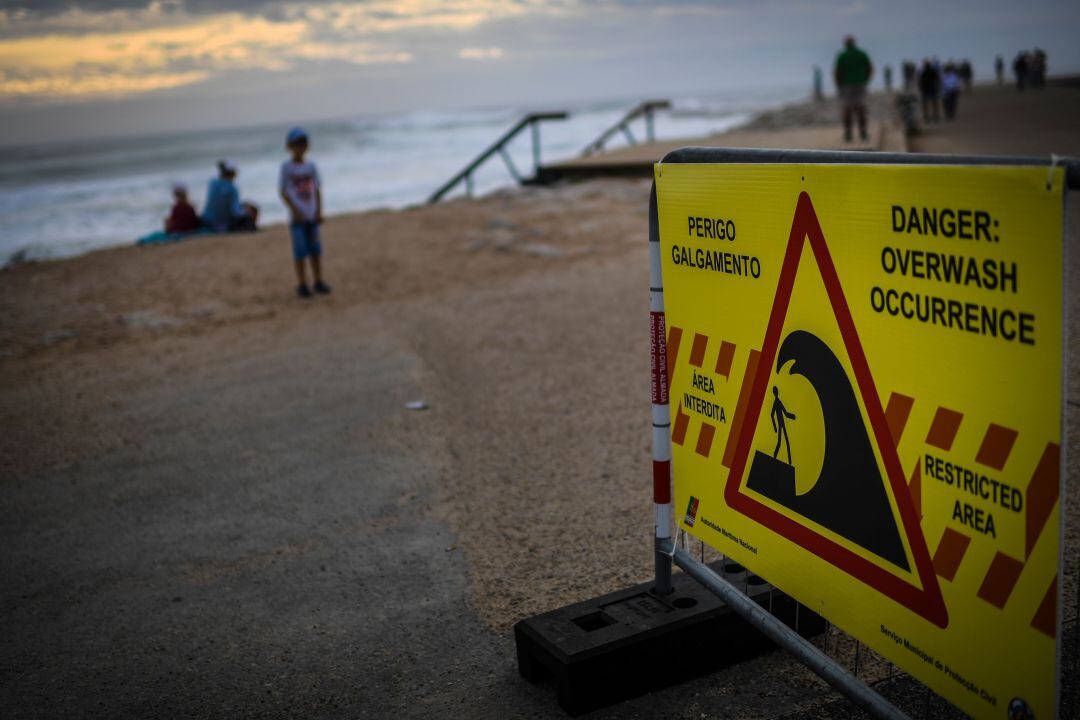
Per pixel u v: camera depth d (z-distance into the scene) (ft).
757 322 8.24
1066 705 8.25
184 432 19.76
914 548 6.82
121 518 15.46
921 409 6.54
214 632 11.38
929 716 8.32
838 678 7.53
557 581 11.82
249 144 401.49
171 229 51.39
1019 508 5.85
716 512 9.32
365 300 31.65
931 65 85.40
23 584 13.26
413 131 363.56
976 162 5.93
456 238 42.16
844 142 59.06
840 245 7.08
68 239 82.28
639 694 9.18
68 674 10.69
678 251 9.25
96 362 26.48
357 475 16.46
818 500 7.81
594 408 18.86
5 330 31.24
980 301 5.91
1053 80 161.58
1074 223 27.53
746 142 65.00
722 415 8.98
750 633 9.63
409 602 11.68
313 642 10.93
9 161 395.75
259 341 27.35
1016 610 5.98
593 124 304.30
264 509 15.31
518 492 14.98
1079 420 14.57
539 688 9.57
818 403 7.63
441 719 9.17
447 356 23.90
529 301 29.19
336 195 102.27
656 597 9.96
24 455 19.11
